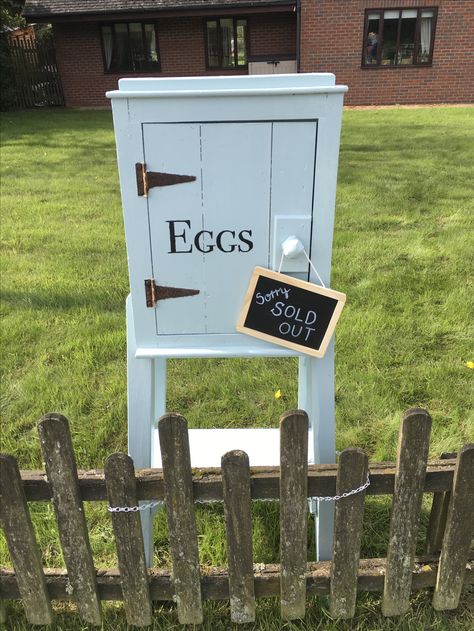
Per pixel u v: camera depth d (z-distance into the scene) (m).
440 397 2.82
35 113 13.87
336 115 1.38
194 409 2.78
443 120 10.96
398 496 1.50
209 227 1.50
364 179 6.63
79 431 2.61
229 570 1.57
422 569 1.66
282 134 1.40
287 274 1.57
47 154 8.54
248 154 1.42
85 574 1.57
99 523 2.11
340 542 1.55
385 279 4.00
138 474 1.47
